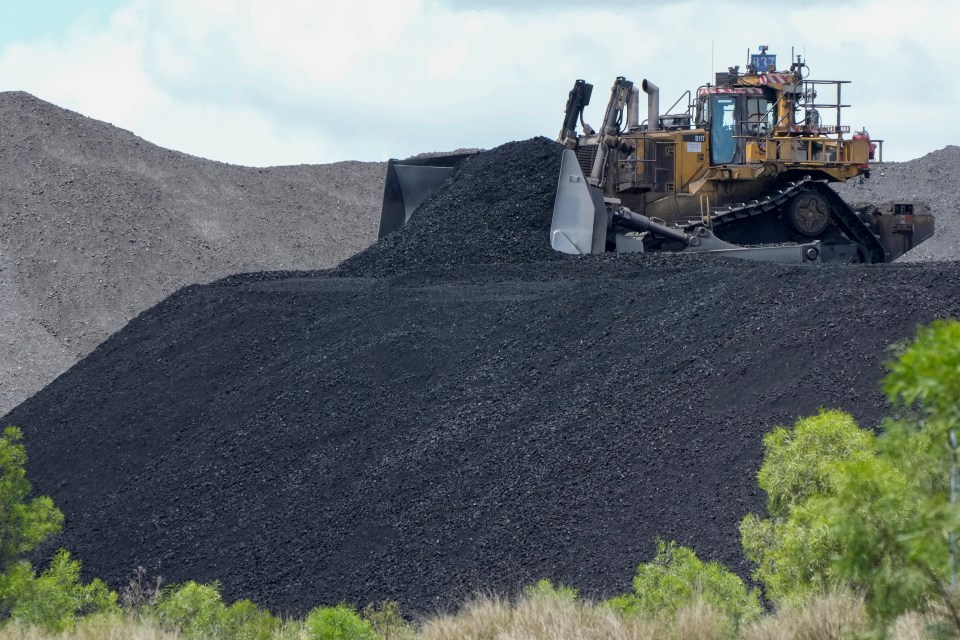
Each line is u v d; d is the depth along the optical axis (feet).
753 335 172.24
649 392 169.58
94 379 257.96
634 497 148.36
